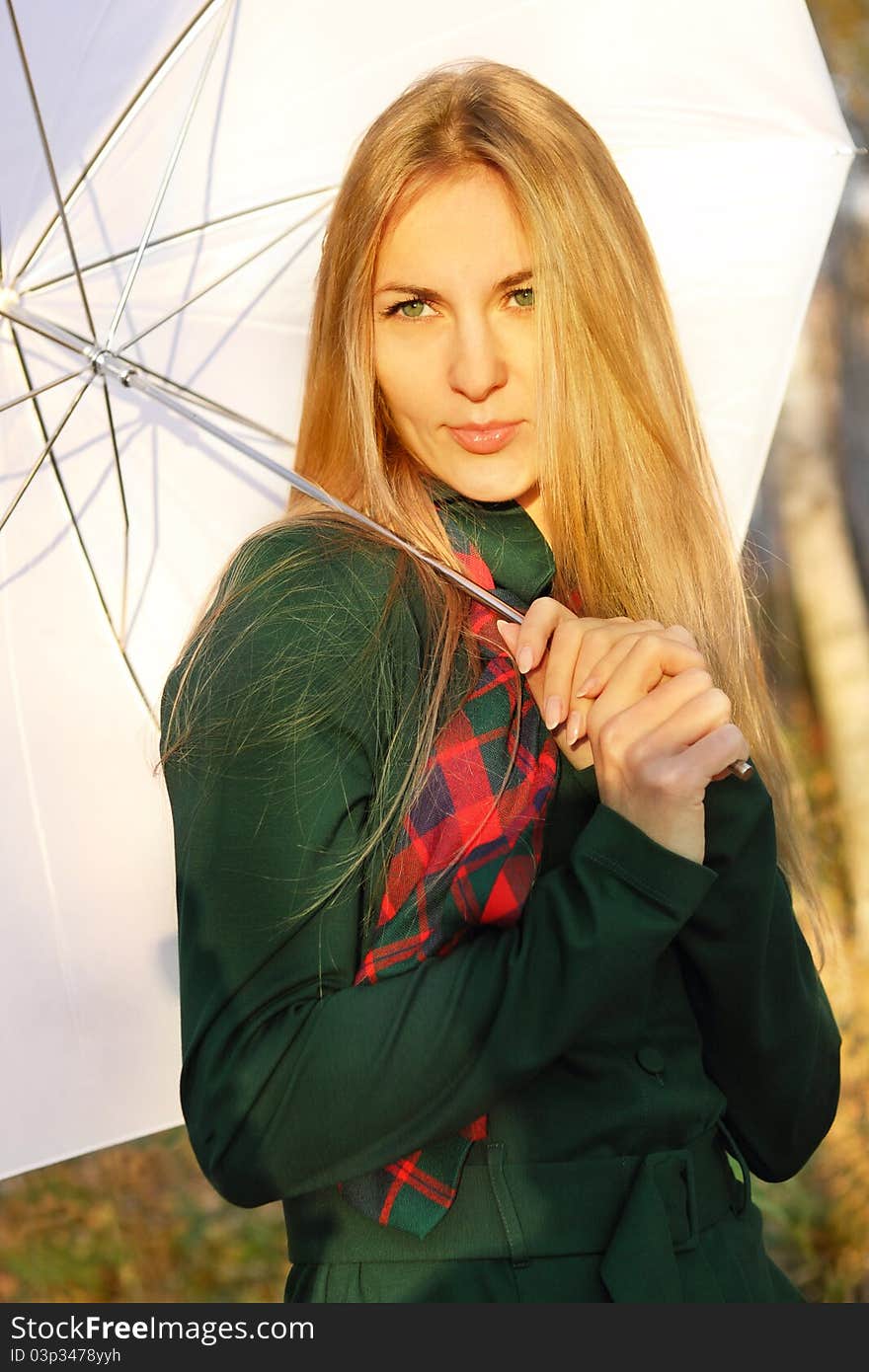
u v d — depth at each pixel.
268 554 1.63
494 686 1.63
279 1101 1.42
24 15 1.98
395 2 2.25
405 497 1.78
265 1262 5.46
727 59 2.39
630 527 1.86
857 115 7.60
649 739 1.46
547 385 1.76
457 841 1.52
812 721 7.23
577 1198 1.51
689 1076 1.62
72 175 2.05
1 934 2.10
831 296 7.50
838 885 6.52
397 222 1.71
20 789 2.11
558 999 1.41
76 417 2.13
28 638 2.11
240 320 2.26
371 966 1.51
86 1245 5.47
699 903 1.55
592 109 2.32
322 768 1.50
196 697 1.54
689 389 1.94
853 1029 5.82
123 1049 2.15
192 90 2.13
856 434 7.51
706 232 2.41
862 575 7.35
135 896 2.16
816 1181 5.45
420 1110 1.41
